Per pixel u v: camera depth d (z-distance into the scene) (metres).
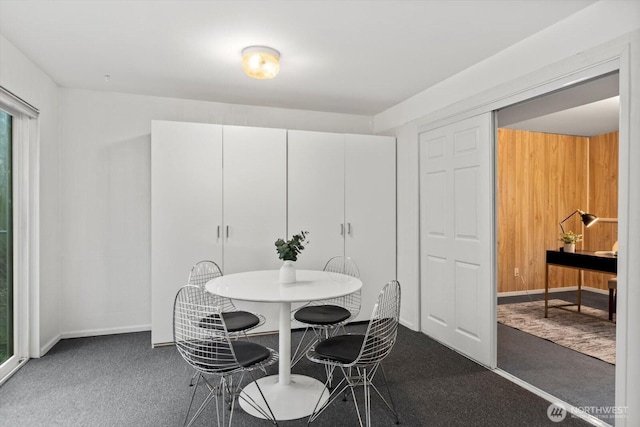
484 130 3.01
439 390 2.60
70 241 3.65
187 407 2.37
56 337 3.52
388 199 4.24
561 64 2.36
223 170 3.67
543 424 2.20
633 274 1.97
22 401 2.43
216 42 2.70
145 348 3.39
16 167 3.02
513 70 2.73
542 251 5.89
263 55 2.73
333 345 2.25
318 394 2.51
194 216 3.57
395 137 4.27
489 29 2.50
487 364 2.97
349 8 2.25
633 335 1.97
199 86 3.62
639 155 1.94
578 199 6.09
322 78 3.42
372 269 4.18
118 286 3.81
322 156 4.00
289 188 3.89
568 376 2.83
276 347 3.41
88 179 3.71
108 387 2.62
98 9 2.26
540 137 5.84
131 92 3.80
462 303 3.26
